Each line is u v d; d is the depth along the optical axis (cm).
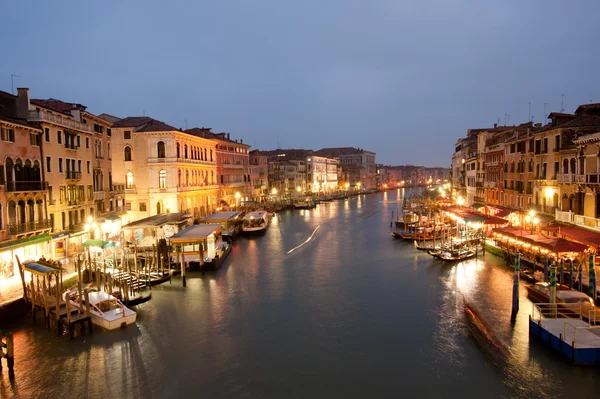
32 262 2431
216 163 6400
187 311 2462
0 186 2528
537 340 1912
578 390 1597
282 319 2341
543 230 3309
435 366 1812
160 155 4734
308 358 1903
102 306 2278
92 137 3841
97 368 1833
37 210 2889
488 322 2180
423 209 6988
